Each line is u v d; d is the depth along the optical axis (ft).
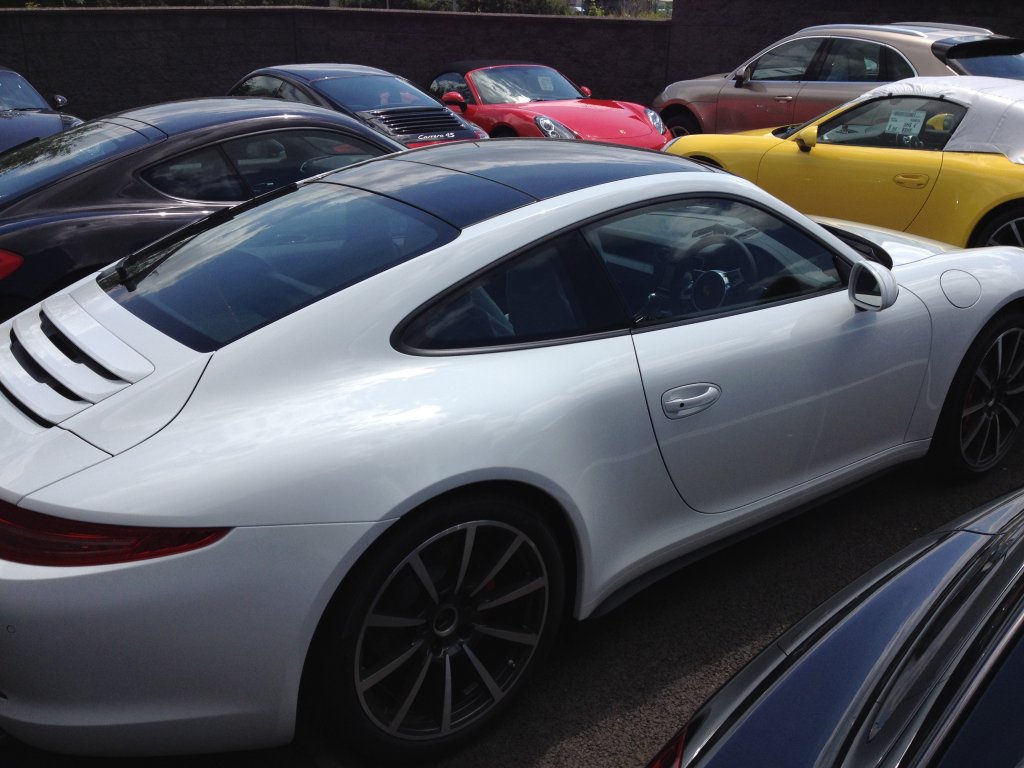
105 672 6.41
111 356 7.62
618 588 8.95
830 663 5.59
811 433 10.11
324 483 6.74
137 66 50.26
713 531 9.53
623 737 8.19
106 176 14.88
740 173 22.26
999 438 12.57
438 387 7.52
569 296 8.50
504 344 8.06
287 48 51.11
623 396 8.38
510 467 7.46
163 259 9.41
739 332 9.37
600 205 8.91
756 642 9.46
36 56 49.21
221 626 6.53
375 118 26.58
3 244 13.50
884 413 10.88
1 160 16.40
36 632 6.23
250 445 6.77
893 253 12.14
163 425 6.88
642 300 8.94
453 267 8.01
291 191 10.50
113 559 6.27
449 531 7.34
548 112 31.35
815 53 32.04
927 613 5.71
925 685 5.00
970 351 11.66
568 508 7.98
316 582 6.69
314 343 7.45
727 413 9.18
